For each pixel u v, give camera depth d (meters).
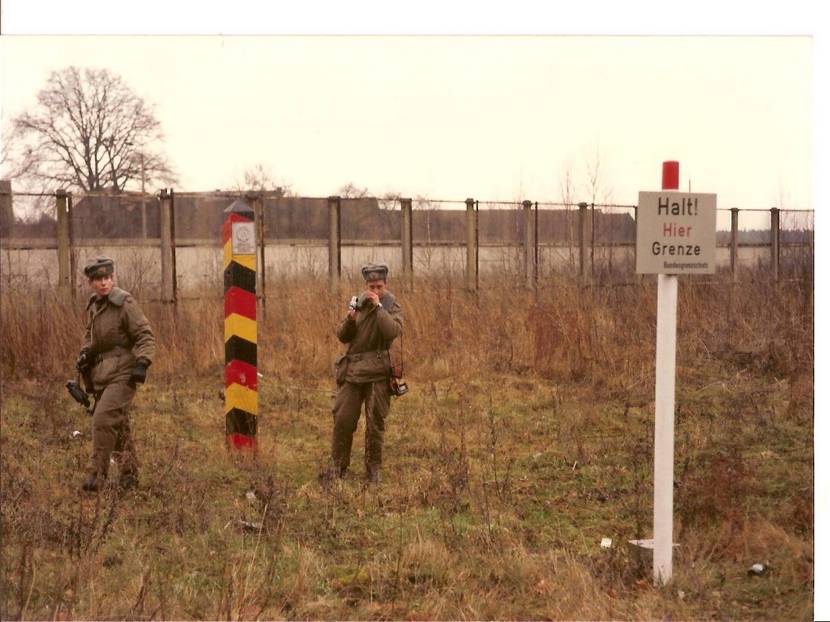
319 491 6.29
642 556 4.70
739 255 14.72
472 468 6.83
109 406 6.17
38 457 6.89
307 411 9.04
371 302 6.60
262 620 4.24
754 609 4.32
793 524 5.30
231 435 7.24
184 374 10.29
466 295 12.68
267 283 12.98
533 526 5.61
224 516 5.68
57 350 10.17
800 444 7.21
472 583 4.65
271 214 14.15
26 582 4.35
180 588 4.52
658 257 4.29
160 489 6.16
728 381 9.59
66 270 11.96
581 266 15.23
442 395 9.47
